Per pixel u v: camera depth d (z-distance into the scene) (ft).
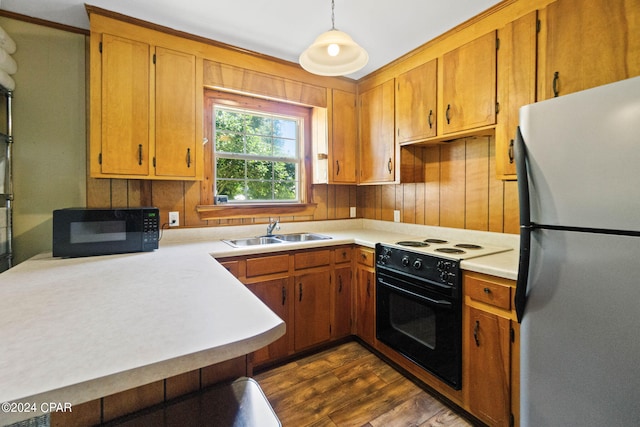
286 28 6.49
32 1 5.48
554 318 3.48
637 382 2.86
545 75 5.00
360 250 7.86
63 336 2.34
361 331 7.85
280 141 9.19
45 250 6.19
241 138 8.54
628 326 2.90
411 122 7.61
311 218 9.54
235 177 8.43
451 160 7.64
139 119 6.22
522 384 3.85
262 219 8.67
